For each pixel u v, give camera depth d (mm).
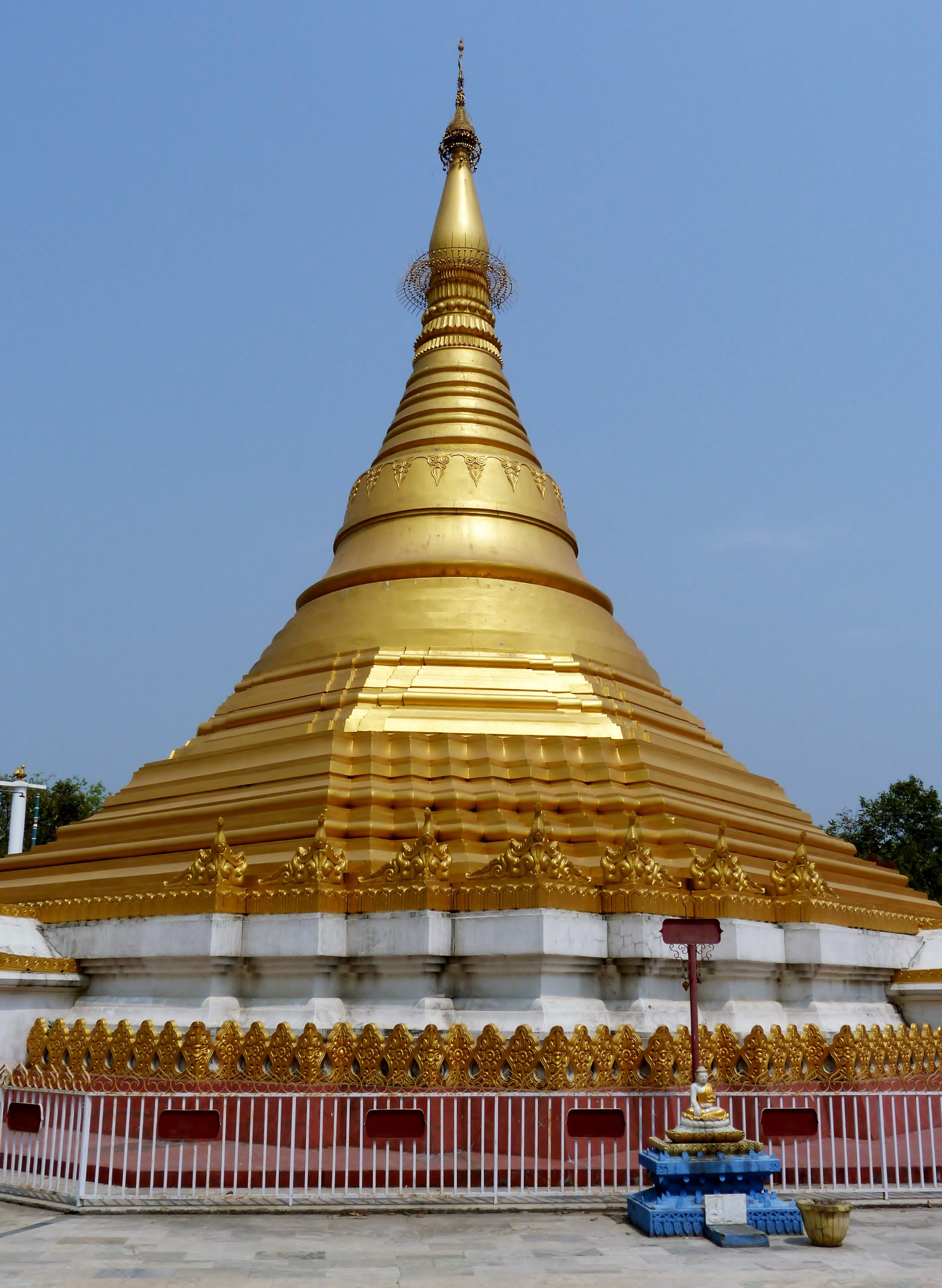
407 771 22578
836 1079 19328
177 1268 12633
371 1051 17797
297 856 20312
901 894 29422
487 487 29609
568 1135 16891
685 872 21688
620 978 19781
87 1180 16625
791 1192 16734
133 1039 19031
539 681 25609
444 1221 14930
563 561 29859
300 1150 16938
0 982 20391
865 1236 14531
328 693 25406
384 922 19484
